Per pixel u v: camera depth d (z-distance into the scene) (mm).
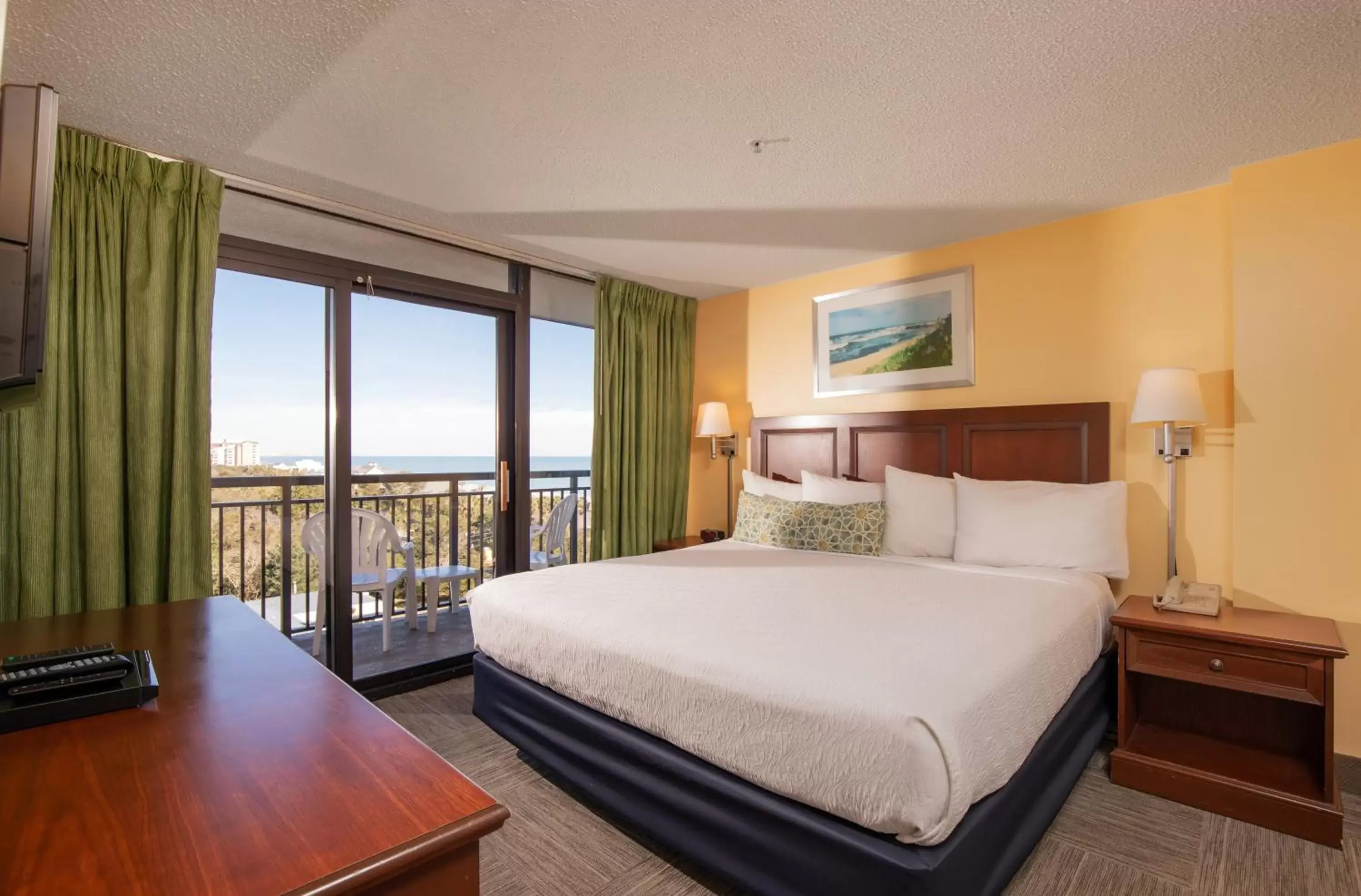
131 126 2162
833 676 1462
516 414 3639
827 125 2158
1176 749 2207
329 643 2988
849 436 3744
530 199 2789
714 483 4539
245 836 674
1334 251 2236
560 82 1921
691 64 1835
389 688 3096
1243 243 2404
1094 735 2221
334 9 1605
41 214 1149
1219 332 2607
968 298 3305
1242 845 1823
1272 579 2320
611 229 3160
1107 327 2887
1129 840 1852
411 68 1854
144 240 2305
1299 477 2281
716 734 1569
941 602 2121
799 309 4059
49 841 661
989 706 1417
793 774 1418
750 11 1610
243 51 1769
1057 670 1801
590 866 1769
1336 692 2201
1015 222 3049
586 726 1939
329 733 933
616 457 4000
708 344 4594
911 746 1253
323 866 627
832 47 1749
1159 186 2631
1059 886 1649
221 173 2525
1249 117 2080
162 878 605
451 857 702
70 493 2158
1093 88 1929
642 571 2658
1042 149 2316
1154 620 2156
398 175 2557
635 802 1790
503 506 3627
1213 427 2611
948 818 1238
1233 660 2018
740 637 1752
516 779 2254
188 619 1583
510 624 2264
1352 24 1629
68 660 1114
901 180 2596
